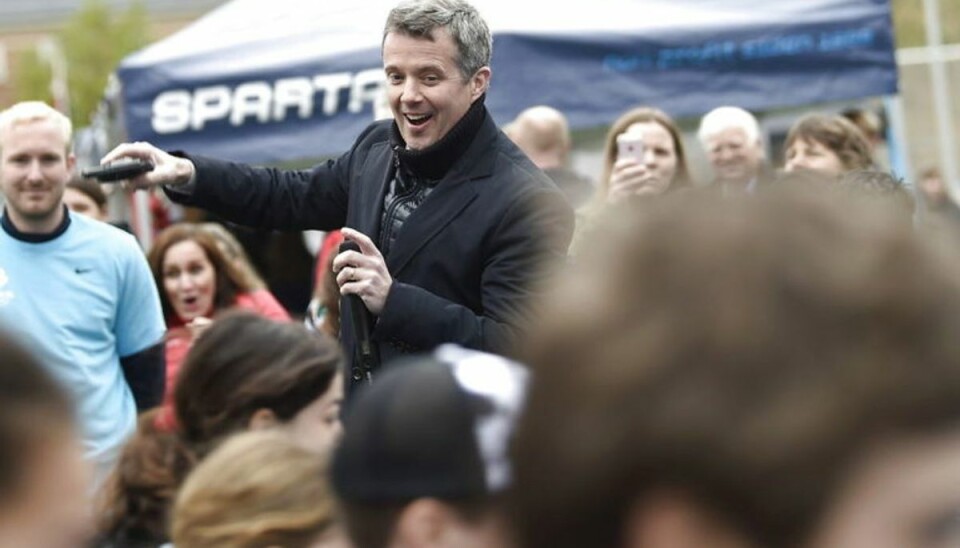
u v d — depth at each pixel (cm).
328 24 1319
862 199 136
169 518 430
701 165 1502
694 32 1309
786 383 123
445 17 634
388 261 642
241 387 465
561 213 636
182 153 683
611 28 1303
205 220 1429
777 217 130
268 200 688
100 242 830
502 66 1291
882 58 1330
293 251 1383
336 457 237
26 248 816
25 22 7050
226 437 446
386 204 656
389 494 228
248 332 475
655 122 1031
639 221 134
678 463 125
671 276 128
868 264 125
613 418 127
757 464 123
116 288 827
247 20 1345
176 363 834
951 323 124
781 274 126
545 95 1293
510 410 211
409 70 634
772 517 124
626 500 127
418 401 229
